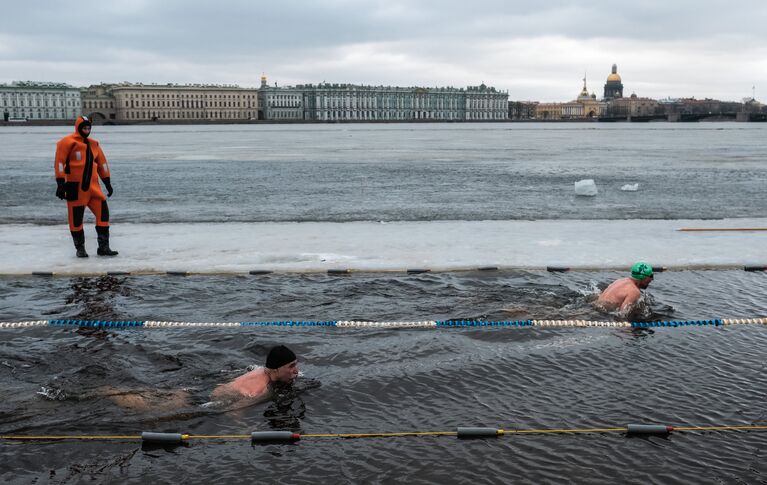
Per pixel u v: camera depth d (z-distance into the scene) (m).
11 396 6.41
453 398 6.42
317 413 6.12
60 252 13.08
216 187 26.02
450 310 9.25
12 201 21.52
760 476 5.05
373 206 20.48
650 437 5.66
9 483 5.00
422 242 14.00
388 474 5.10
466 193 24.00
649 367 7.21
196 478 5.07
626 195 23.25
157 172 32.81
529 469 5.15
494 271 11.58
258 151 54.09
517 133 119.44
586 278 11.09
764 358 7.50
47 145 62.41
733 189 24.98
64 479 5.06
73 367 7.15
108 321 8.80
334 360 7.41
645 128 167.88
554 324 8.70
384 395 6.49
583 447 5.48
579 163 39.47
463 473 5.10
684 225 16.36
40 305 9.57
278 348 6.61
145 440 5.59
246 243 13.95
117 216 18.31
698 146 63.12
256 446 5.54
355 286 10.52
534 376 6.95
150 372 7.05
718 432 5.73
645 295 9.55
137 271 11.49
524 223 16.69
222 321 8.85
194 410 6.17
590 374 7.01
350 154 49.81
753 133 114.69
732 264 11.99
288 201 21.67
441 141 78.94
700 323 8.78
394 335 8.26
